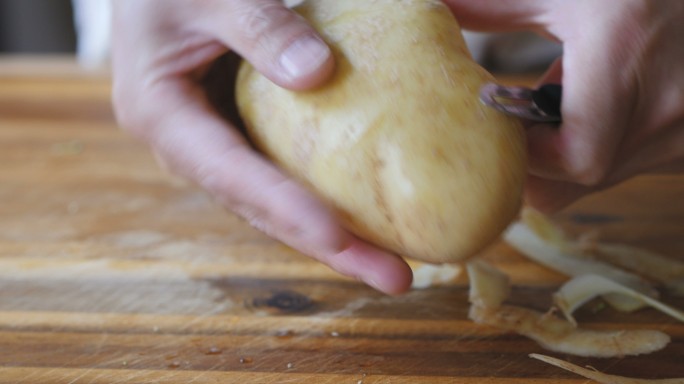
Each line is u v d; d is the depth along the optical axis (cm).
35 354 36
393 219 32
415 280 41
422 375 35
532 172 37
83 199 49
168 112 38
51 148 56
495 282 40
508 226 32
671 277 41
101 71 74
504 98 32
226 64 40
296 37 34
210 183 36
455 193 31
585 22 34
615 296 39
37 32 101
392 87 32
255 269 42
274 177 34
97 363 35
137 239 45
